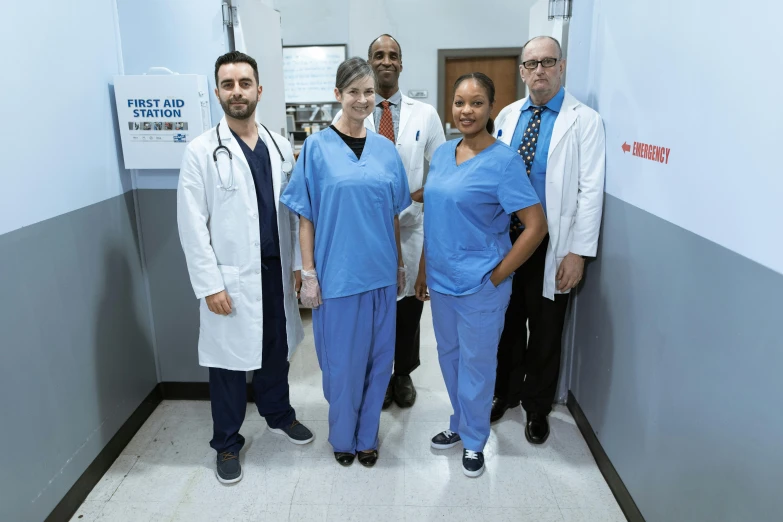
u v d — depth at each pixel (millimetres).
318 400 2336
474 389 1764
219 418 1821
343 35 4543
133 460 1935
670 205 1338
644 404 1507
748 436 1022
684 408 1276
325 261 1708
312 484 1805
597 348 1906
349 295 1682
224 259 1705
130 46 2004
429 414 2223
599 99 1896
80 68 1749
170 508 1698
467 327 1704
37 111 1528
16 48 1443
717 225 1124
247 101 1624
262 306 1766
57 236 1621
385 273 1731
